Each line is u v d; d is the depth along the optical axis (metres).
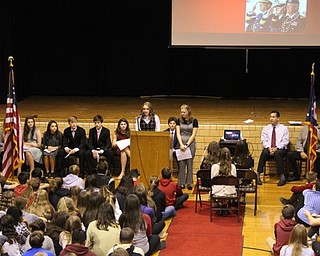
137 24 15.77
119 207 8.69
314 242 7.21
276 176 11.98
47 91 15.89
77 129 11.81
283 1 13.88
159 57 15.88
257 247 8.60
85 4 15.67
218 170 9.64
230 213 9.92
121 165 11.74
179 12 14.09
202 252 8.42
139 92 15.90
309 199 8.55
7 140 10.71
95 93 15.90
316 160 11.39
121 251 5.86
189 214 9.91
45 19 15.71
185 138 11.27
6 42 14.29
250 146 12.12
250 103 14.86
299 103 14.91
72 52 15.88
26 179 9.16
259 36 14.02
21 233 7.17
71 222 6.98
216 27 14.07
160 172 10.63
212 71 15.84
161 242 8.59
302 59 15.62
